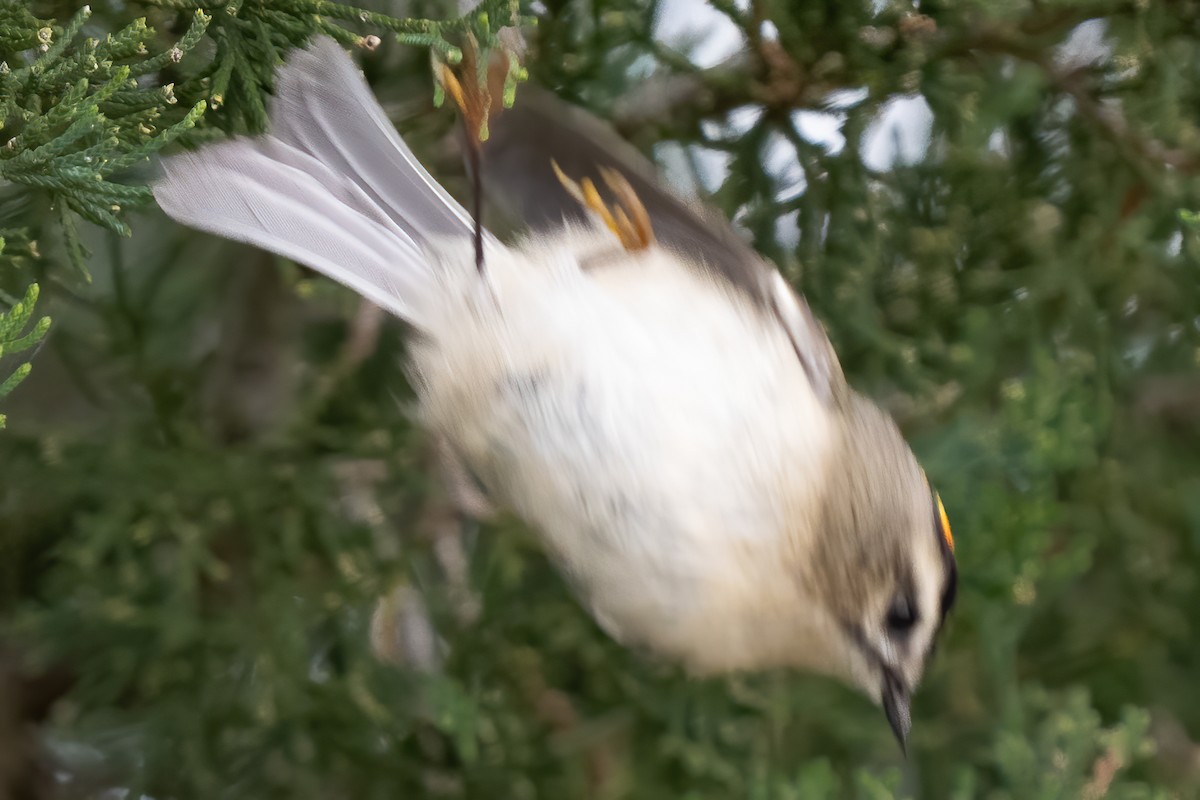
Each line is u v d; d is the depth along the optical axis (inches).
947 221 73.5
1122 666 74.4
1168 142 73.1
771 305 71.3
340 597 73.1
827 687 73.4
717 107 73.1
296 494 73.2
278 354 74.0
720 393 70.8
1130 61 72.8
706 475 70.7
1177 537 74.5
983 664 73.4
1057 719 72.7
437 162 73.0
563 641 73.4
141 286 74.0
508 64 70.4
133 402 73.9
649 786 73.4
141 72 69.9
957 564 72.5
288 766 73.2
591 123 71.3
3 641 73.7
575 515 70.8
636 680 73.4
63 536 73.5
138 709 73.4
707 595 70.8
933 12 72.7
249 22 70.4
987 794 73.7
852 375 73.4
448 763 73.3
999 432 72.7
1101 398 73.2
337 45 70.7
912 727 73.6
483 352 70.9
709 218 71.4
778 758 73.6
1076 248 73.4
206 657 73.1
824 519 71.0
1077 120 73.5
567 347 70.9
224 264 74.1
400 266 71.1
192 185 70.6
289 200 70.9
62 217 70.0
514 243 71.4
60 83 69.9
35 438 73.2
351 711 73.0
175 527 73.1
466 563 73.5
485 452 71.0
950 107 73.0
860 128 72.9
